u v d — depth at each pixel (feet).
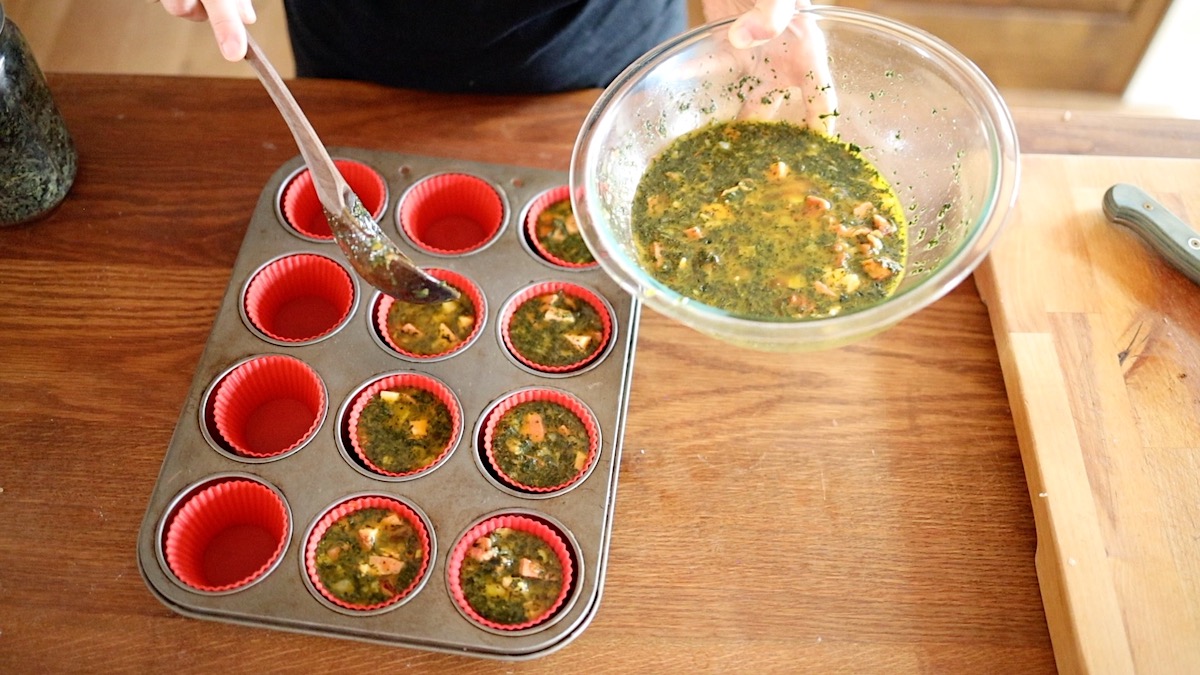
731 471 3.72
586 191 3.62
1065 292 4.03
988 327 4.09
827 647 3.37
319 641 3.35
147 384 3.89
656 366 3.96
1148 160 4.40
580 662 3.33
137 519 3.59
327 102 4.67
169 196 4.39
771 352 4.00
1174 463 3.63
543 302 4.11
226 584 3.55
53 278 4.16
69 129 4.57
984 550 3.58
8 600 3.42
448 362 3.90
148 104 4.67
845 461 3.75
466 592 3.44
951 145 3.83
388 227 4.23
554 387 3.84
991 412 3.88
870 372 3.96
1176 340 3.92
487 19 4.58
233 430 3.85
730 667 3.32
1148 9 8.05
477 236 4.45
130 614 3.40
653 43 5.21
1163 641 3.29
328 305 4.25
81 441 3.75
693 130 4.17
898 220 3.90
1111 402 3.76
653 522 3.60
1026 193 4.30
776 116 4.17
